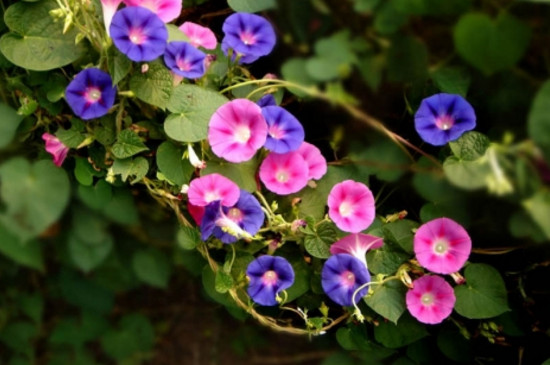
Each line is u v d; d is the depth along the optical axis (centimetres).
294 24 171
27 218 166
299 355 178
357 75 170
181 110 162
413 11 166
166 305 181
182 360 181
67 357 179
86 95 160
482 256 171
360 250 163
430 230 163
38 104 167
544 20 162
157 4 163
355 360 173
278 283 162
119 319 180
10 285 178
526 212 165
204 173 163
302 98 171
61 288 178
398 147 169
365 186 163
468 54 165
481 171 164
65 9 159
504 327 171
